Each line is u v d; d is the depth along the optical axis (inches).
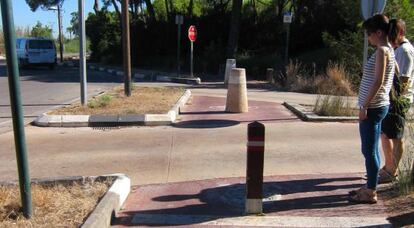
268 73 921.5
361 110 205.6
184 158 299.3
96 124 407.2
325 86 705.6
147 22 1471.5
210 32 1370.6
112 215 199.6
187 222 198.1
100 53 1759.4
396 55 230.4
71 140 354.3
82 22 476.1
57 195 208.4
